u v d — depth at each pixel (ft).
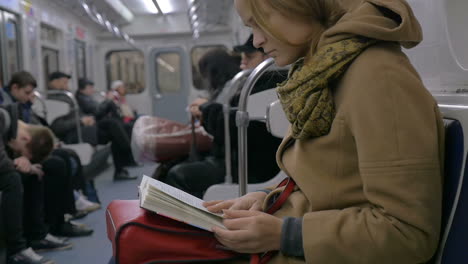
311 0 2.72
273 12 2.76
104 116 19.95
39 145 9.32
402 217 2.33
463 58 3.42
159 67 30.91
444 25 3.58
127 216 3.02
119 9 25.77
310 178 2.83
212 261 2.91
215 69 8.86
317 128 2.75
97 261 9.57
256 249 2.74
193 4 19.58
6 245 8.55
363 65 2.54
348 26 2.56
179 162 8.94
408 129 2.37
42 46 20.98
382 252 2.40
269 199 3.44
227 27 29.58
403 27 2.46
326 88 2.70
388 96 2.42
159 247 2.80
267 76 6.84
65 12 23.82
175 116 31.24
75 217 12.87
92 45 29.35
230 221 2.83
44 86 21.03
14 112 8.88
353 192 2.70
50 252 10.08
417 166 2.33
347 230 2.48
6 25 16.74
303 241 2.57
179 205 2.95
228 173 7.36
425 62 4.08
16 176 8.53
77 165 13.28
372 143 2.40
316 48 2.80
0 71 16.25
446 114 2.88
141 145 8.61
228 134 7.26
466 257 2.42
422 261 2.51
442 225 2.72
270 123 5.55
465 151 2.55
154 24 30.12
